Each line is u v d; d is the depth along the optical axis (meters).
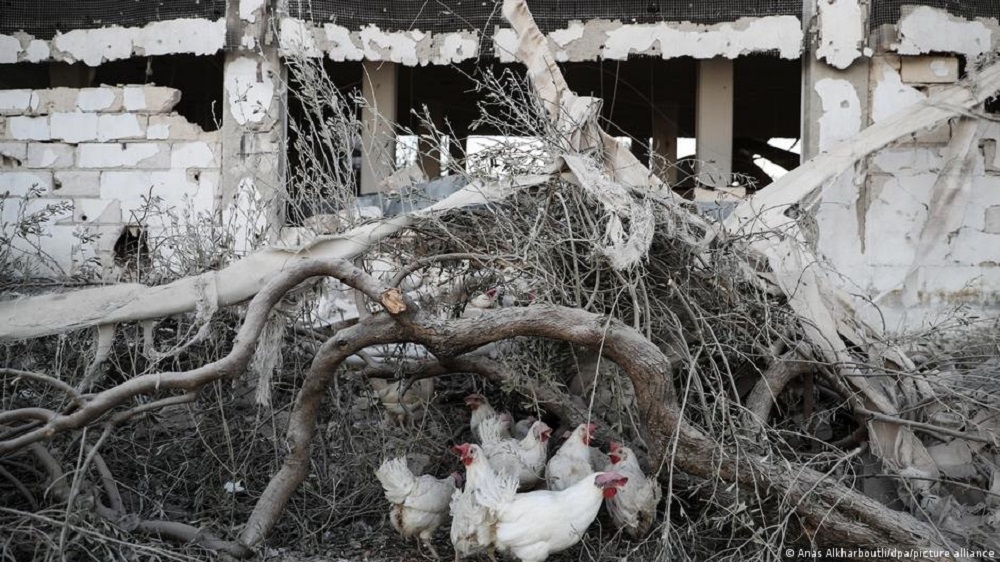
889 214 8.77
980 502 5.66
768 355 5.67
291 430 5.39
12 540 4.70
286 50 7.09
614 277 5.54
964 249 8.69
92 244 9.16
